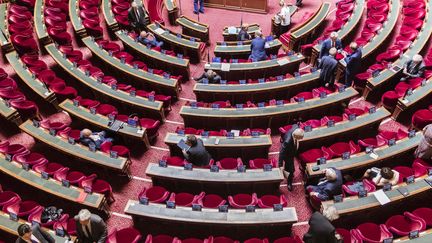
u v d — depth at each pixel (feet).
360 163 37.50
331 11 73.31
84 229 29.01
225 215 33.50
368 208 33.35
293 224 36.63
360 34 62.18
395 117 46.01
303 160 39.52
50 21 61.05
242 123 45.88
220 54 59.16
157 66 57.47
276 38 68.18
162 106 47.32
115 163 38.99
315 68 52.39
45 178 36.88
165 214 33.88
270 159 42.34
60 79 49.39
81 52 56.18
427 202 36.06
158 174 37.29
